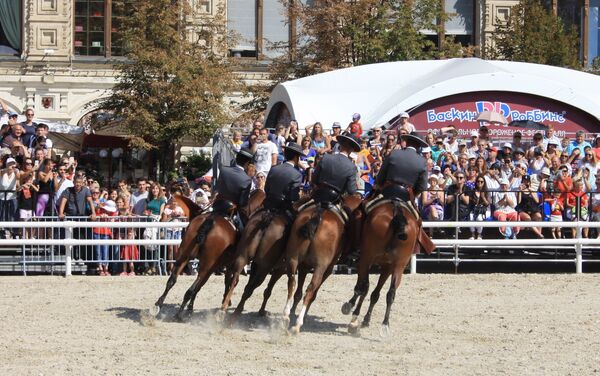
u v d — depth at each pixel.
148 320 15.21
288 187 14.69
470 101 26.69
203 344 13.72
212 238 15.13
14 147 23.16
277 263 14.84
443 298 18.39
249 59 41.34
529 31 38.62
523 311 17.05
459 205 22.30
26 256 21.44
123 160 38.47
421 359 13.05
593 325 15.78
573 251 23.81
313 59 37.28
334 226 14.22
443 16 37.72
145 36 36.00
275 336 14.31
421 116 26.56
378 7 36.81
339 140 14.67
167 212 21.94
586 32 41.53
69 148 33.91
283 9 40.97
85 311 16.44
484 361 13.00
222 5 40.25
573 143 25.88
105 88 40.94
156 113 35.78
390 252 14.17
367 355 13.24
